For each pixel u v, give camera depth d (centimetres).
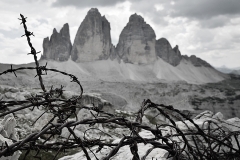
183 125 471
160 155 348
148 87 18612
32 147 181
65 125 188
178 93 17400
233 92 18538
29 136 171
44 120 1597
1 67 13725
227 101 16750
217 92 18112
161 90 18350
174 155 226
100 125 1842
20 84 11075
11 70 226
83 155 413
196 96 17325
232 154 295
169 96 17138
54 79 12669
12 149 164
